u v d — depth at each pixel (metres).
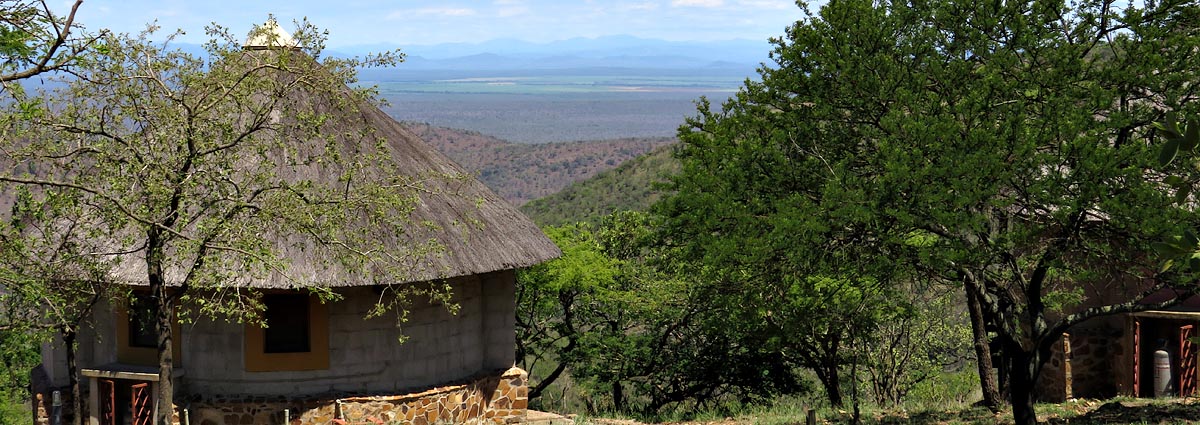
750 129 18.08
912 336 28.59
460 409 19.69
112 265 15.61
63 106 11.62
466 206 19.89
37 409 19.36
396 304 18.92
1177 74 14.14
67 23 10.03
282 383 18.16
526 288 30.28
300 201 12.40
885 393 27.55
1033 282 16.39
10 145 11.14
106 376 18.11
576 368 32.31
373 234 16.27
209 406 17.97
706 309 24.86
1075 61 14.56
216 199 11.83
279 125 13.27
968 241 14.85
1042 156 13.79
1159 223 12.84
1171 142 4.76
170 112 11.75
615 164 197.75
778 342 23.78
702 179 17.11
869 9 16.56
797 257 15.64
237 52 12.74
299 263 16.64
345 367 18.50
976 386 29.59
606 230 33.31
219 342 18.16
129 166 11.69
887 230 15.20
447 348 19.88
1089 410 19.77
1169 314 21.31
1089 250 14.88
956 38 16.23
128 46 11.66
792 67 17.62
